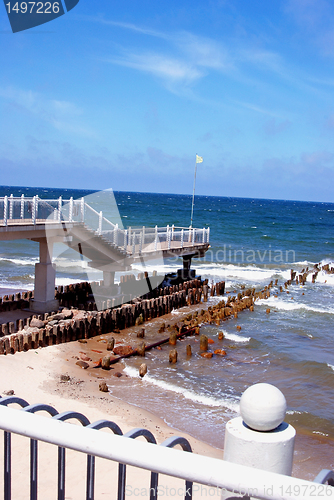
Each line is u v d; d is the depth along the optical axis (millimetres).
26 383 12227
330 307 26234
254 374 14828
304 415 11836
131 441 1738
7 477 2061
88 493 1995
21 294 20703
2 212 15125
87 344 16844
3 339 14438
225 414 11602
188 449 2051
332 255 55594
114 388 12930
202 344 17094
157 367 15062
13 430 1918
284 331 20609
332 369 15422
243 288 31906
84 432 1801
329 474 1742
